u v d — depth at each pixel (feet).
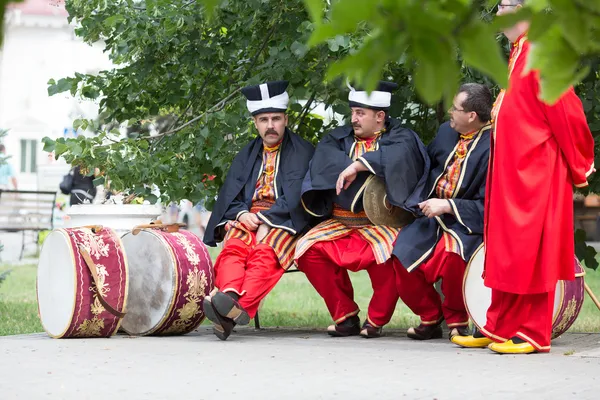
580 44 5.85
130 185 32.12
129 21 32.42
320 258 28.50
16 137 116.57
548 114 23.31
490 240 23.80
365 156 27.45
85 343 26.96
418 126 33.50
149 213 30.89
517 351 23.94
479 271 25.71
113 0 33.83
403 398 17.33
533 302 24.12
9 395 17.93
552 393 17.69
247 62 34.65
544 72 6.06
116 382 19.53
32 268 67.87
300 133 34.76
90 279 27.86
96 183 32.35
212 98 34.63
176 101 34.65
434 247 26.73
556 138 23.48
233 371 21.08
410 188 27.48
